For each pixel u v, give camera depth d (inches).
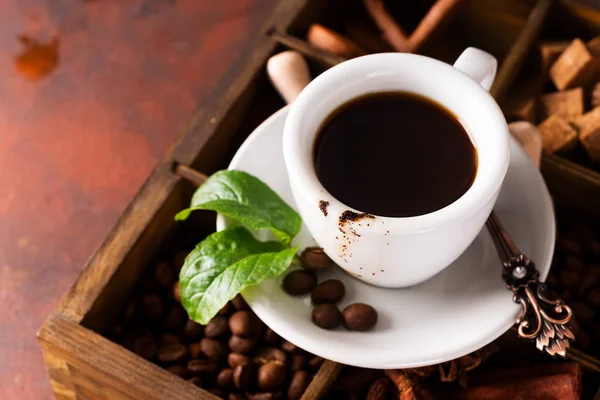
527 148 18.7
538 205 17.1
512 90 20.5
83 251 20.6
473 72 16.3
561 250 18.9
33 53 22.8
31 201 21.1
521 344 17.3
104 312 18.1
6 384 19.4
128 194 21.2
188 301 16.4
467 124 16.2
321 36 20.4
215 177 17.1
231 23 23.1
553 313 16.4
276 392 17.6
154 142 21.8
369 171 16.2
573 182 18.9
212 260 16.5
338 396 17.6
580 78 20.1
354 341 16.2
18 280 20.3
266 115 20.3
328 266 17.1
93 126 21.9
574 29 20.8
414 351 16.0
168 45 22.9
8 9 23.3
